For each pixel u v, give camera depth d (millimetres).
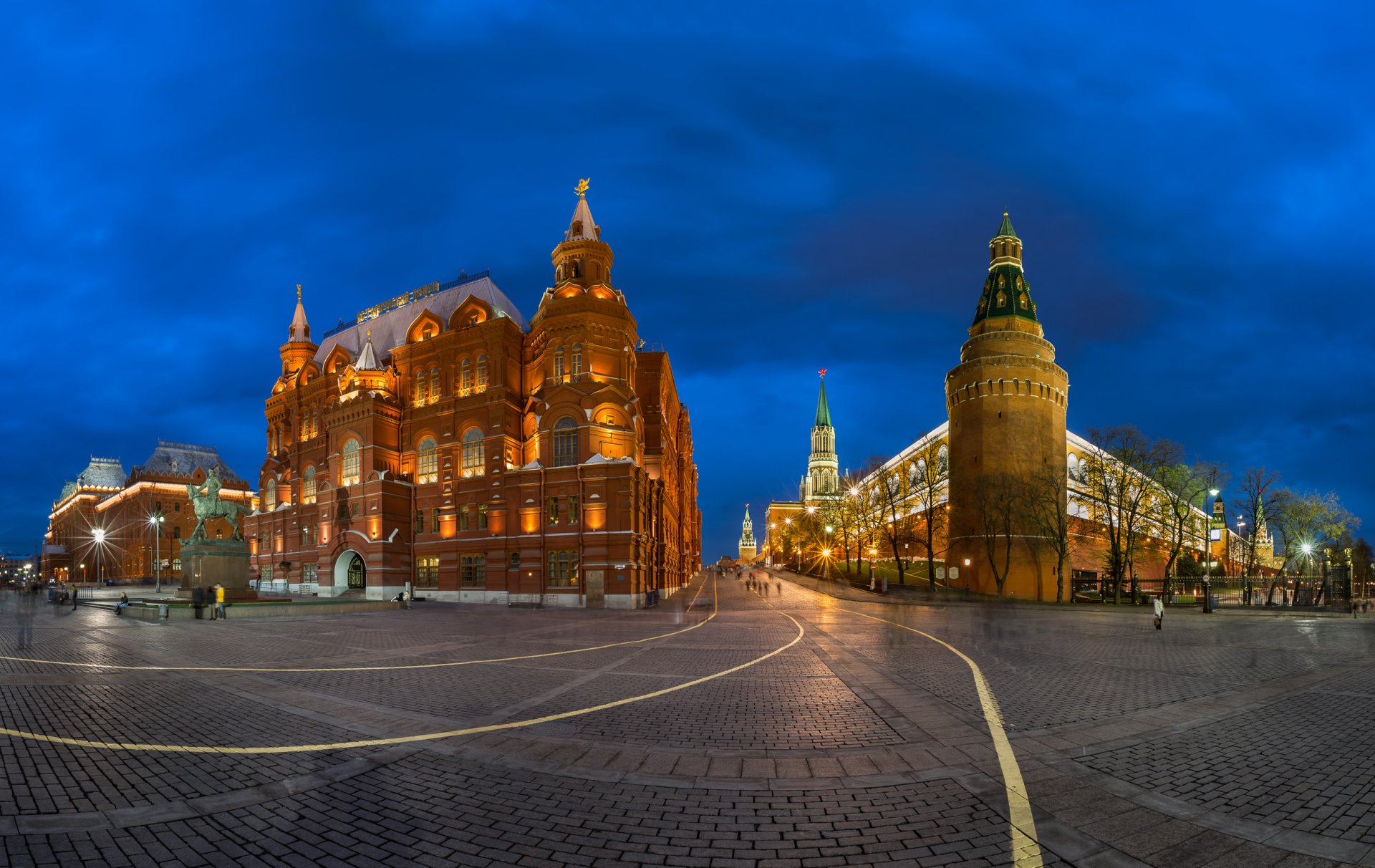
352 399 63562
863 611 47656
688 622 37344
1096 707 13594
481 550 56906
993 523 71438
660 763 9680
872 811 7867
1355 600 50781
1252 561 65750
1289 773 9266
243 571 48750
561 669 18906
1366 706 13727
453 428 60406
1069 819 7625
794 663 20203
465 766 9555
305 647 23859
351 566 66000
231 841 7070
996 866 6484
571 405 54281
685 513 108062
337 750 10328
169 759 9812
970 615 43531
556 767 9484
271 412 81625
